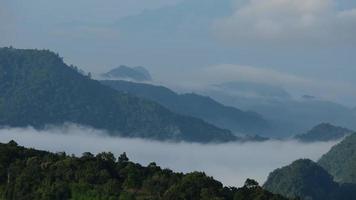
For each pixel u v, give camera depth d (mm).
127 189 196125
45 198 191625
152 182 198000
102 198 189250
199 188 193625
